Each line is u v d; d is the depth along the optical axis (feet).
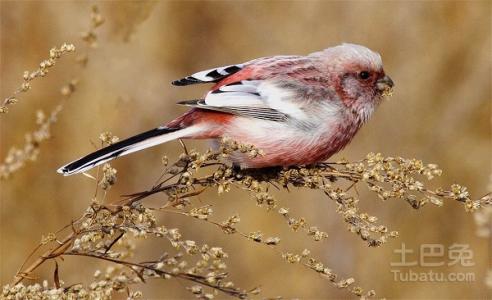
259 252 40.73
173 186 20.56
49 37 39.83
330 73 28.63
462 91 45.75
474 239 42.06
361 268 41.42
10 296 18.25
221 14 44.96
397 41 45.68
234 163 27.09
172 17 43.47
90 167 24.38
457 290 41.34
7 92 39.06
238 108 26.63
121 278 19.57
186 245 18.83
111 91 39.40
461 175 44.70
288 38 45.47
